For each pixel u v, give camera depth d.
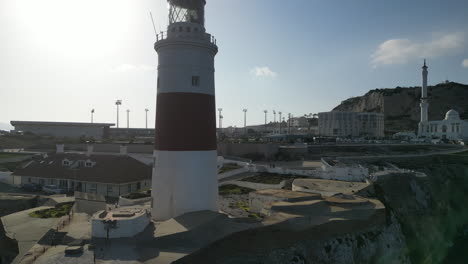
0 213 40.09
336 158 76.44
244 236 22.09
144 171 55.34
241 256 21.77
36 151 94.81
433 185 55.91
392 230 34.94
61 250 18.98
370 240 28.95
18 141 120.94
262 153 85.31
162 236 20.12
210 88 26.16
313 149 97.44
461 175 68.50
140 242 19.97
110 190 49.41
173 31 24.95
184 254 18.56
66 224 25.06
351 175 47.38
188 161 24.73
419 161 75.75
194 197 24.95
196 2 26.08
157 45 25.06
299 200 31.03
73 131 142.00
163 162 25.08
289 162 78.25
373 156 80.56
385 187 45.19
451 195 59.06
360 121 184.38
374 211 30.72
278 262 22.94
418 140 130.75
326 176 48.88
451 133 143.88
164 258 17.94
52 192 51.53
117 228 20.17
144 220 21.70
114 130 184.62
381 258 29.19
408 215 43.88
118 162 55.28
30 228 29.47
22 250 24.62
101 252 18.58
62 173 55.50
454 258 43.03
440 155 84.06
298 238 24.84
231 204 36.88
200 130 25.20
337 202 30.81
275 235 23.80
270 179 49.06
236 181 48.09
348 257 26.19
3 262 22.00
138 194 39.25
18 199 42.69
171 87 24.70
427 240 42.44
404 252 34.03
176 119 24.61
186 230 20.73
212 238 20.91
